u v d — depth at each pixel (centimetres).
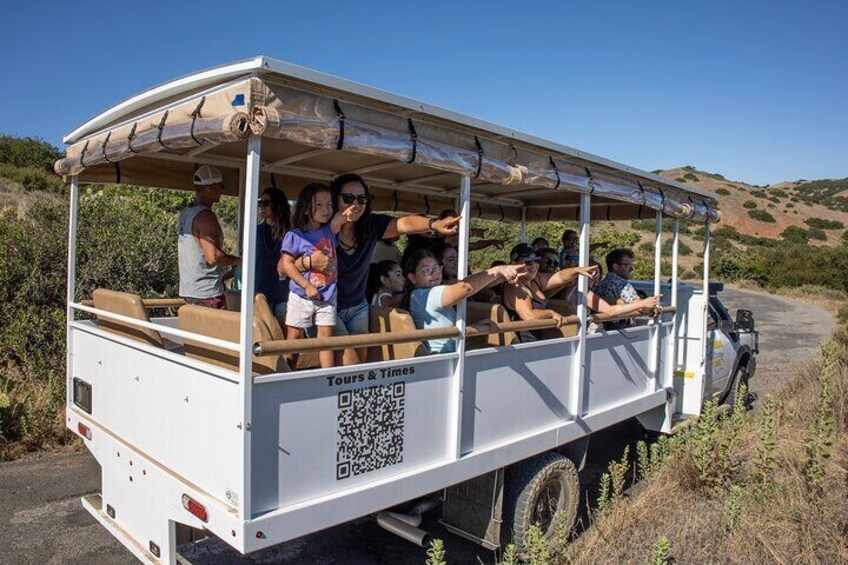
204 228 407
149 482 341
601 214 675
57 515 503
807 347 1440
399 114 324
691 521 461
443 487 357
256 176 270
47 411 670
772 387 986
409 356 348
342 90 286
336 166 481
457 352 365
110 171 457
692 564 408
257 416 276
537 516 445
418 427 347
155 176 479
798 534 430
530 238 1348
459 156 354
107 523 381
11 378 735
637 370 568
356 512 311
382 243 563
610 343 523
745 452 562
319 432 299
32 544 457
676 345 688
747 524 442
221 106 280
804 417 665
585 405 489
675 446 556
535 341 446
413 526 353
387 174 518
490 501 413
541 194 622
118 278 904
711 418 572
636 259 2178
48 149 2792
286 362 302
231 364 305
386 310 362
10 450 629
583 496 577
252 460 274
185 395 316
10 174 2323
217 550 451
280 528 281
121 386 382
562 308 516
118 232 933
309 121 281
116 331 401
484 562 451
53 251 871
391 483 327
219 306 421
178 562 331
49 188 2320
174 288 944
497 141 387
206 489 300
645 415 611
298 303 326
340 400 307
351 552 462
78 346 445
